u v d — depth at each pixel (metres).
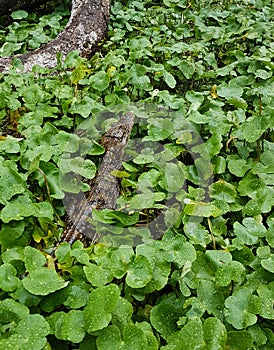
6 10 1.47
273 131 0.89
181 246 0.63
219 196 0.77
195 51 1.16
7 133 0.95
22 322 0.52
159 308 0.58
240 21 1.33
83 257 0.62
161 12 1.47
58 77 1.11
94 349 0.53
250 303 0.57
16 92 1.01
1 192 0.70
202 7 1.54
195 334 0.51
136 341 0.52
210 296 0.59
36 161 0.74
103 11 1.35
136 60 1.13
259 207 0.73
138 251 0.62
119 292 0.54
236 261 0.62
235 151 0.89
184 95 1.11
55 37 1.35
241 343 0.53
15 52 1.28
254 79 1.05
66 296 0.58
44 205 0.71
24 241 0.67
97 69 1.12
